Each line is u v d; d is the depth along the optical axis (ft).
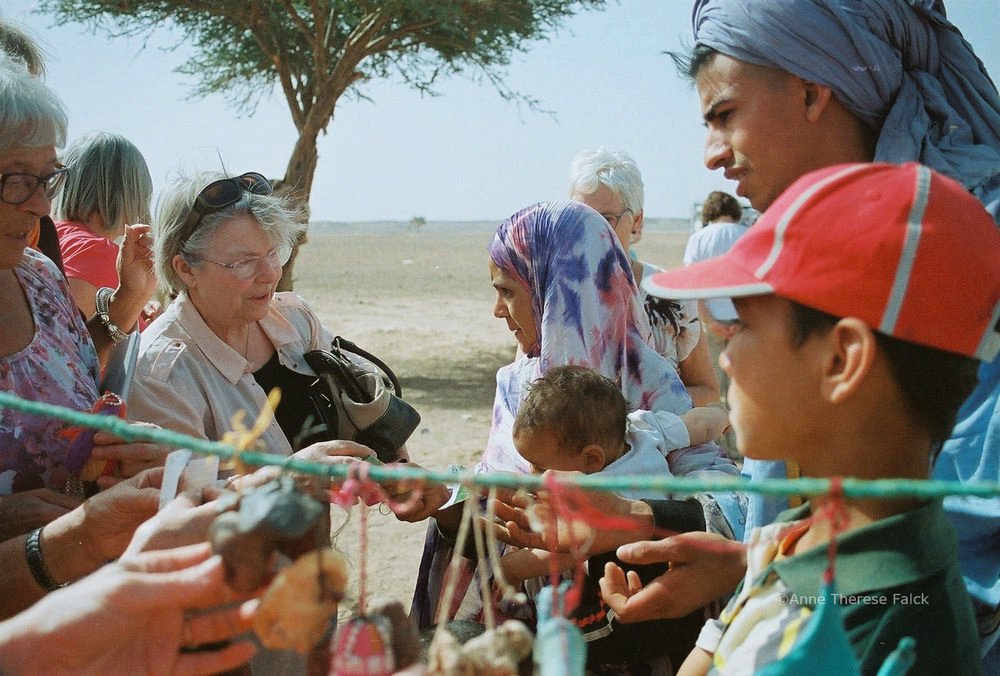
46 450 7.08
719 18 6.95
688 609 6.41
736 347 4.77
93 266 12.39
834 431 4.58
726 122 7.11
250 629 4.42
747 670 4.59
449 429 29.60
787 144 6.90
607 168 14.03
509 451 9.37
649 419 8.78
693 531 7.30
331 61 44.21
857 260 4.30
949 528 4.67
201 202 9.00
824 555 4.59
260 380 9.55
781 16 6.61
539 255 9.56
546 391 7.91
